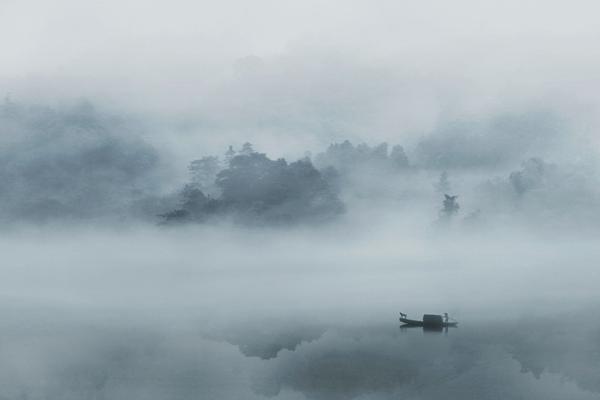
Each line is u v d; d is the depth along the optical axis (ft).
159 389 181.47
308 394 173.37
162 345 233.96
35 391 181.98
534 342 227.61
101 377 193.98
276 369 199.82
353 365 203.31
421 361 204.33
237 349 226.79
